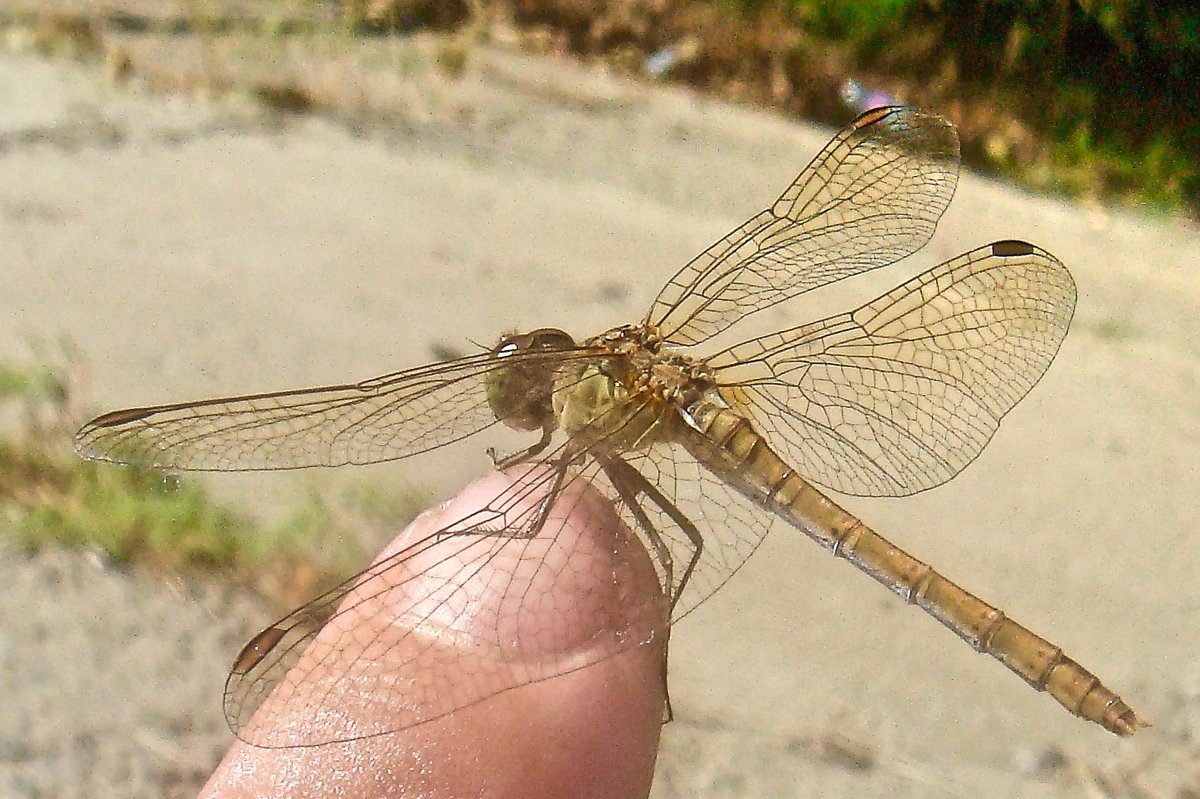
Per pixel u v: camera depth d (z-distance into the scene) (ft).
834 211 0.27
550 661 0.21
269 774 0.20
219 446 0.22
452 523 0.22
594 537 0.22
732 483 0.24
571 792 0.20
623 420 0.24
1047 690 0.23
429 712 0.20
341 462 0.23
